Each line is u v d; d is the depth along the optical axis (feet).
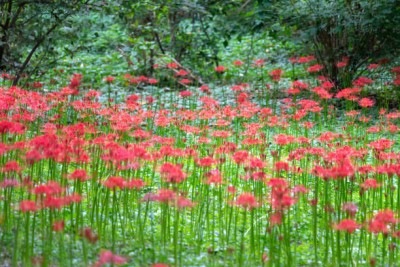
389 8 36.37
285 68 53.21
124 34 56.95
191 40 50.01
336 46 41.65
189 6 43.32
